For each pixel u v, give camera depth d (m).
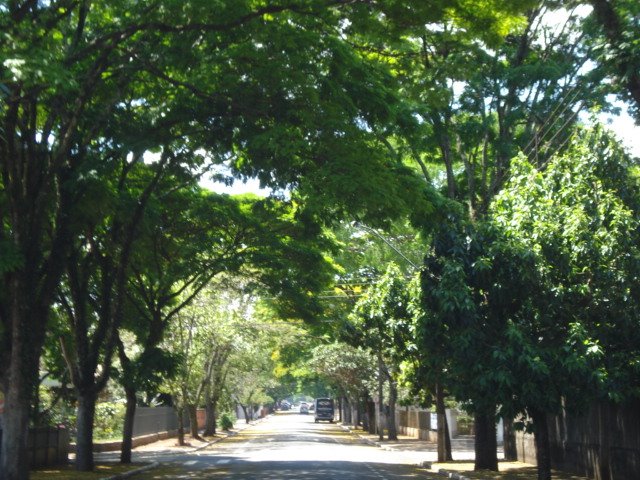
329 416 99.44
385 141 21.03
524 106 23.98
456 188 26.08
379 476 23.55
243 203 27.62
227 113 16.98
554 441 25.56
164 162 20.05
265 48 15.98
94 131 17.30
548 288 17.30
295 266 28.67
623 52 14.93
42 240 19.59
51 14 15.48
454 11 15.38
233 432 64.56
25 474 16.36
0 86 12.53
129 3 16.50
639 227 17.53
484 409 18.39
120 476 22.70
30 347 16.61
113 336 23.44
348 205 16.14
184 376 39.88
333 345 49.81
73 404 29.08
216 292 37.94
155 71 16.30
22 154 16.69
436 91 19.05
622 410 20.17
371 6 15.66
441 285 17.75
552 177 18.42
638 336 17.20
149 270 27.14
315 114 16.03
